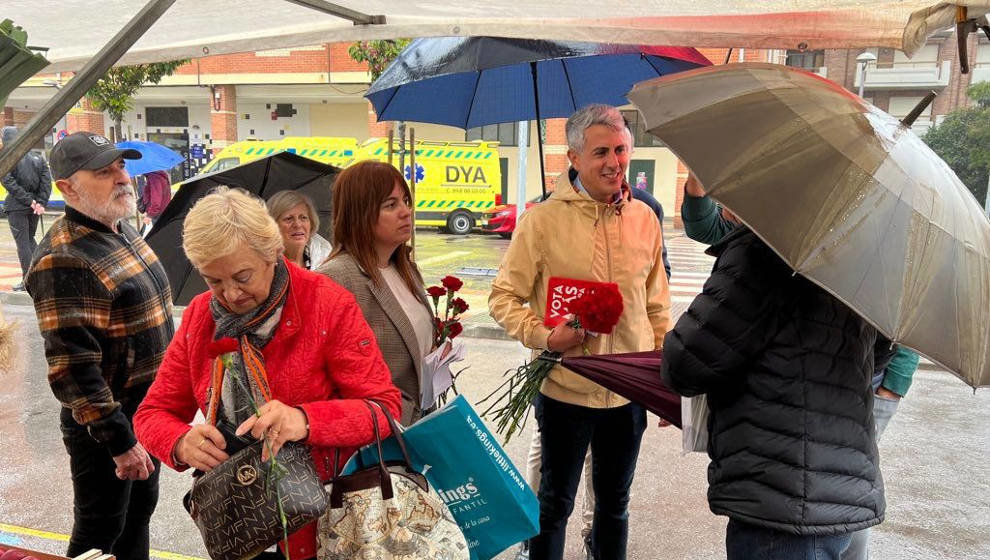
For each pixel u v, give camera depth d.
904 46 2.12
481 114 3.84
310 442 1.62
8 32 1.16
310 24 2.59
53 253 2.25
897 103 30.55
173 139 26.75
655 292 2.94
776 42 2.27
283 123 26.27
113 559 1.68
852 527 1.78
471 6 2.30
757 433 1.81
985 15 1.92
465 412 1.76
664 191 24.80
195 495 1.61
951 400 6.05
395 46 10.39
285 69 24.03
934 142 27.25
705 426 2.18
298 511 1.55
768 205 1.61
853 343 1.85
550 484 2.75
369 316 2.28
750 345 1.81
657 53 3.12
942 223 1.69
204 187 3.67
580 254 2.67
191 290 3.65
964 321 1.63
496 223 17.91
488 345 7.84
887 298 1.55
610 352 2.69
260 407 1.63
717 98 1.87
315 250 3.73
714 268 1.92
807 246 1.57
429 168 18.72
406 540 1.68
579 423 2.68
